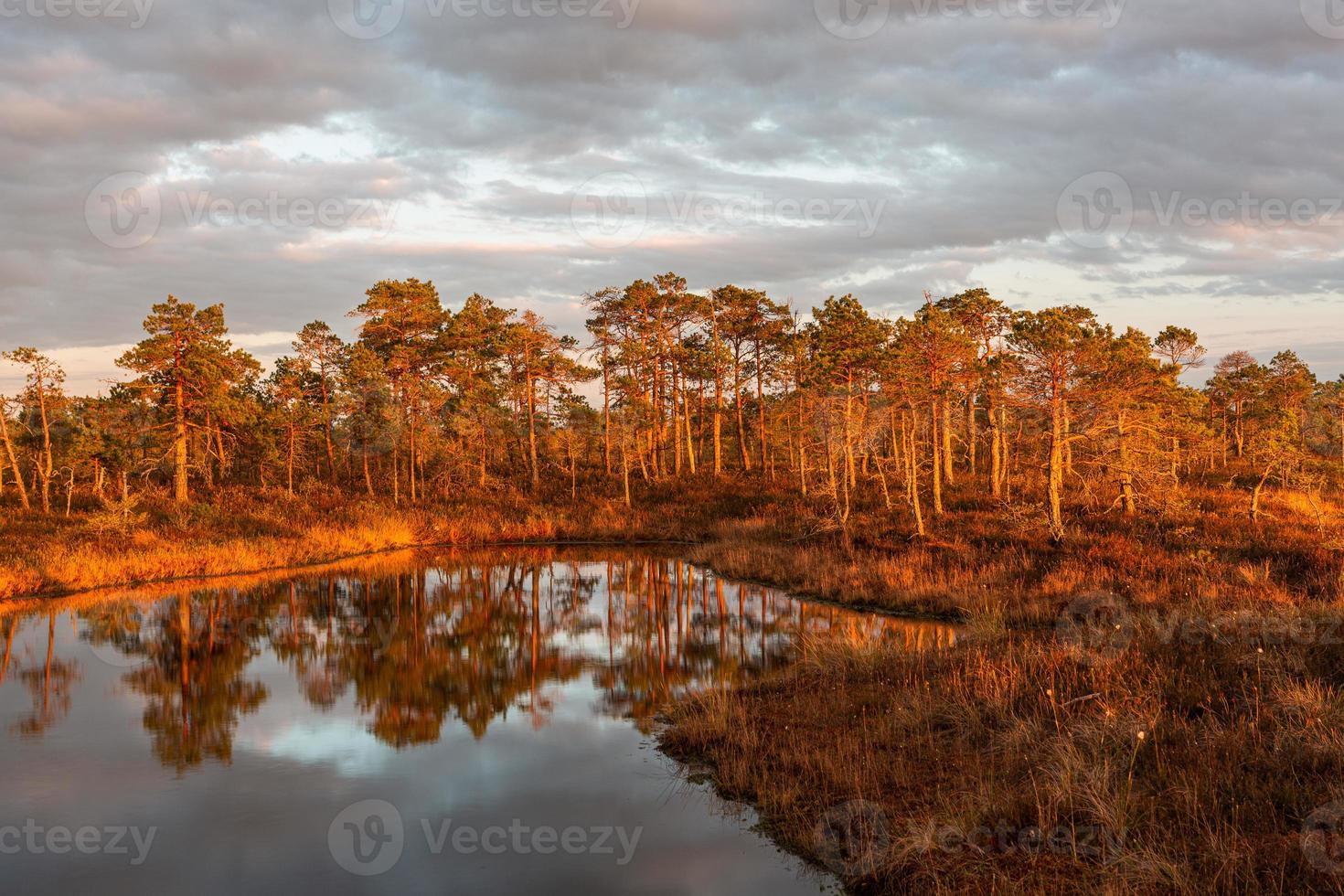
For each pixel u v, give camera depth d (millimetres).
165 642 18219
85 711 13195
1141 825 6684
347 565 30703
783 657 15445
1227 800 6898
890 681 11930
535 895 7023
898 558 23656
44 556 25188
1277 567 17719
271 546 30422
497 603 22984
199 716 12922
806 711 10984
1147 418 25516
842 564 24422
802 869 7250
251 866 7770
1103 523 25391
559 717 12570
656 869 7422
